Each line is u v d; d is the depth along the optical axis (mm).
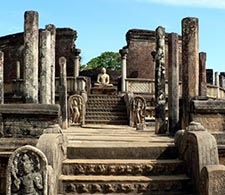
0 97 16172
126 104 22984
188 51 10375
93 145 8516
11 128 9055
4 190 8445
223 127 9391
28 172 6301
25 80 10539
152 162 7871
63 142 7891
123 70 28797
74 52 31922
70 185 7289
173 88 12250
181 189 7414
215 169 6488
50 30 13758
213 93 27547
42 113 9039
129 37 34125
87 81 27703
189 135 7562
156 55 13305
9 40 33656
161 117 12977
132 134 12688
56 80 24078
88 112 22656
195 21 10391
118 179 7344
